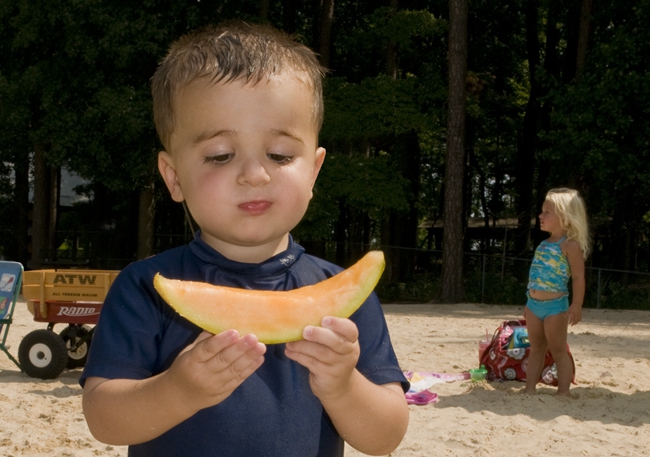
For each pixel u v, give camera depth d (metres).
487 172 46.50
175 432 1.93
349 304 1.63
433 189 46.94
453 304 21.00
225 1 25.00
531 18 33.97
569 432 6.03
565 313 7.31
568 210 7.25
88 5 21.91
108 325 1.93
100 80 22.75
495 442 5.68
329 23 26.67
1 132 25.06
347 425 1.88
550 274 7.27
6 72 24.55
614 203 23.34
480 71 34.50
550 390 7.82
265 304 1.60
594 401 7.17
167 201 32.66
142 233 24.91
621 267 31.02
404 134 27.88
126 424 1.72
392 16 25.77
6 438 5.42
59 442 5.38
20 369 8.16
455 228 22.20
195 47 1.86
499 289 22.84
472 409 6.81
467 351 10.32
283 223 1.81
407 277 29.25
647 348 11.10
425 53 30.23
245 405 1.95
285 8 28.98
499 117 38.06
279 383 2.01
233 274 2.00
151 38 22.81
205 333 1.65
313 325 1.59
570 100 22.67
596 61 23.47
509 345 8.37
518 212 36.56
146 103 22.27
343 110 25.34
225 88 1.74
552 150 23.02
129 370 1.87
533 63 34.41
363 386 1.86
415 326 13.66
